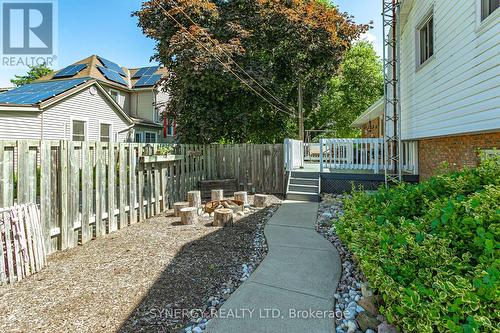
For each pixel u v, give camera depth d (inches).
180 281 124.1
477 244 80.1
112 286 118.6
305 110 821.2
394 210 128.9
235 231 200.5
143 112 726.5
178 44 385.7
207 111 421.4
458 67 193.8
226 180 354.6
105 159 194.9
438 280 72.5
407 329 70.4
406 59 316.8
